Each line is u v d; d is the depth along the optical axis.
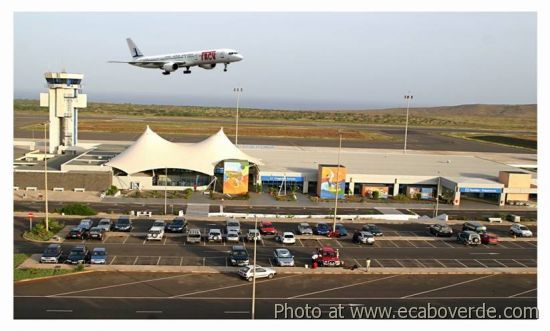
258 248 59.38
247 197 84.38
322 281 49.72
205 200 82.19
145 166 86.19
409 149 147.75
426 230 70.06
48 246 54.00
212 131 178.38
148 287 46.62
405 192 92.62
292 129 198.50
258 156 105.75
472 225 69.06
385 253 59.22
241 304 43.69
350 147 146.50
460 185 86.81
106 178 84.81
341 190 87.19
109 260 52.91
